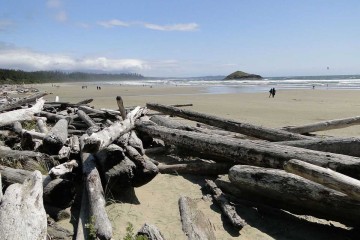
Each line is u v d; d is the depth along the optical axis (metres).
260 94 38.56
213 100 30.59
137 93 46.97
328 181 3.99
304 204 4.66
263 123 14.73
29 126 9.30
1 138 7.39
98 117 11.17
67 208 4.82
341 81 81.75
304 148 5.96
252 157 5.73
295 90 46.19
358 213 4.22
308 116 17.39
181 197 5.45
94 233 3.80
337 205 4.33
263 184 4.91
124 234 4.30
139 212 4.99
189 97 35.78
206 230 4.54
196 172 6.66
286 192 4.71
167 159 7.77
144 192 5.75
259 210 5.12
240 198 5.46
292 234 4.57
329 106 23.27
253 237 4.48
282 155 5.35
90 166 5.06
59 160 5.73
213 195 5.57
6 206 3.50
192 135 6.91
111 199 5.12
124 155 5.26
